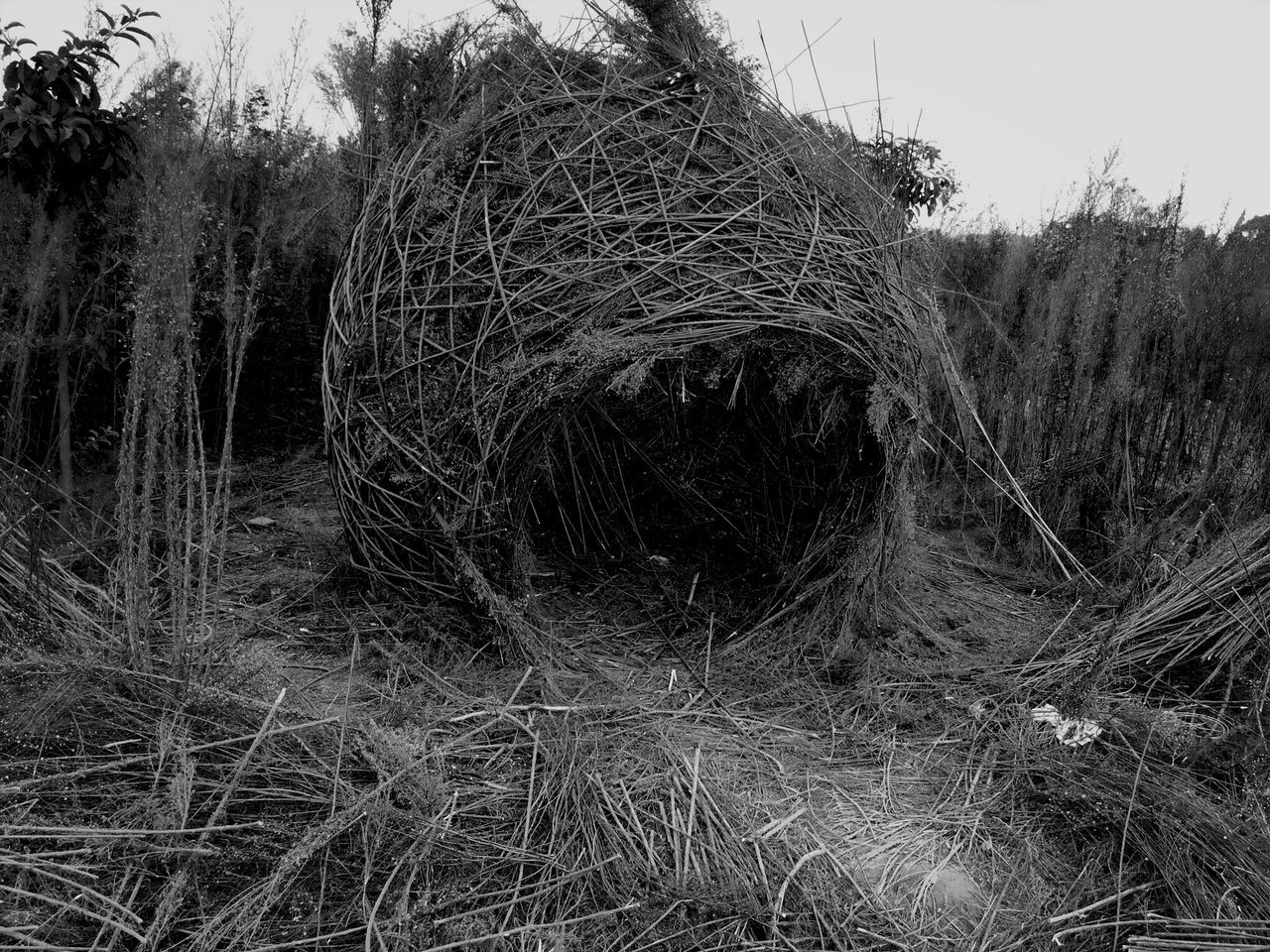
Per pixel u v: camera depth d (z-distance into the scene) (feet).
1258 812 9.38
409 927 7.22
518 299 11.06
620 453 16.39
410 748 9.05
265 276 17.88
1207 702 11.93
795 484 14.99
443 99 12.99
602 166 11.62
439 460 11.41
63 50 13.34
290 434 19.97
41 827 7.50
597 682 11.83
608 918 7.59
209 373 18.89
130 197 13.56
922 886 8.45
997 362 19.85
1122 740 10.72
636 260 11.02
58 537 13.73
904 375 12.18
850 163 13.33
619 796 9.14
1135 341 17.93
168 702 9.56
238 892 7.61
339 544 14.60
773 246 11.46
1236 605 12.58
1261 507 15.98
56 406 15.51
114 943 6.77
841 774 10.25
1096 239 18.76
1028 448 18.85
